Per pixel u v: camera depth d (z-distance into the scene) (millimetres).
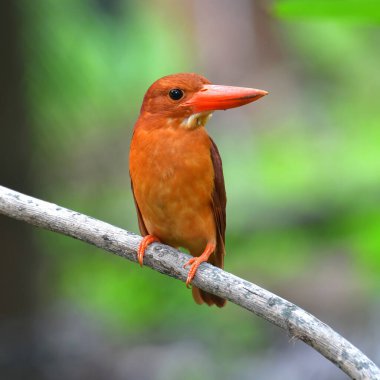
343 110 14844
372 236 9469
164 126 6145
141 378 10609
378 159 12141
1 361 9609
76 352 10195
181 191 6141
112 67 10781
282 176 12008
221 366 11102
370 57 14875
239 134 15609
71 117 10500
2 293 9797
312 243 10133
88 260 11047
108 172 11344
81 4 10172
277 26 16953
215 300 6824
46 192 10516
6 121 9633
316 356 11344
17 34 9633
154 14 13633
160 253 5613
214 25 17469
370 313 12016
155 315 11055
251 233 10414
